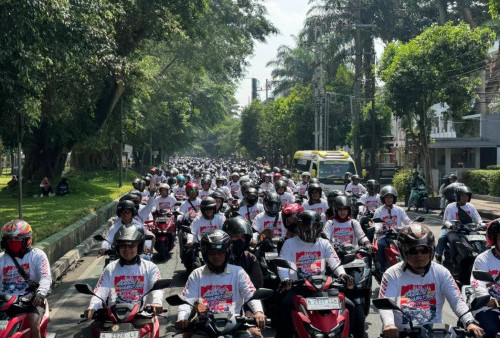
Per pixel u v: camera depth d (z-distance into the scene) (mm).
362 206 13500
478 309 5082
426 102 29844
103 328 5148
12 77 13266
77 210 20859
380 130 52219
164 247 14008
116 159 58656
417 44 29688
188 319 5121
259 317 5090
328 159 29047
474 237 9234
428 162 30359
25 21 12766
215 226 10133
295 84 70000
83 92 24281
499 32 40594
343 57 49969
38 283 5930
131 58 29234
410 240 4840
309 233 6586
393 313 4926
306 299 5746
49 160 33438
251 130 100188
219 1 43969
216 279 5395
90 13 15883
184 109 65750
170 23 27031
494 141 43312
